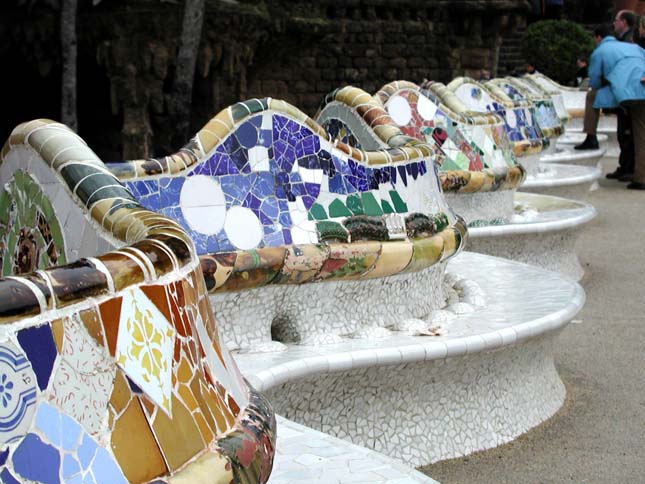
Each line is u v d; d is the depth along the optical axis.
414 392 5.11
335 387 4.87
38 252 3.39
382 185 5.43
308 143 5.20
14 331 2.12
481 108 10.29
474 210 8.22
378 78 23.52
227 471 2.53
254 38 18.09
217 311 4.81
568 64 25.67
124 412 2.33
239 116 4.98
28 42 15.23
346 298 5.26
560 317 5.73
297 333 5.09
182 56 15.28
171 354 2.53
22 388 2.11
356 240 5.17
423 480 3.65
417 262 5.39
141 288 2.46
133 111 15.68
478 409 5.40
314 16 21.45
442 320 5.57
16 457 2.08
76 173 3.16
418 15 23.55
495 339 5.21
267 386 4.35
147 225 2.82
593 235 11.88
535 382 5.92
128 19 15.37
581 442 5.61
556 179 11.49
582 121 19.91
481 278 6.88
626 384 6.65
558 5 29.42
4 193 3.69
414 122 7.61
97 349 2.29
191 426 2.52
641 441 5.63
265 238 4.88
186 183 4.76
